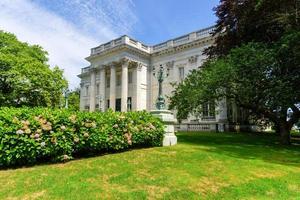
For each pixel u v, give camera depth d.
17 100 26.73
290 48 14.91
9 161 7.45
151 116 12.70
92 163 8.36
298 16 15.88
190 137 19.66
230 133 25.00
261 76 15.97
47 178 6.68
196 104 17.64
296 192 6.88
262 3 16.34
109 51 40.16
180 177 7.38
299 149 14.48
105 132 9.79
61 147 8.30
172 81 37.19
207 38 33.34
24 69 25.11
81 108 52.53
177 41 38.00
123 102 37.91
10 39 28.38
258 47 17.05
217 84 16.53
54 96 28.53
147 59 41.03
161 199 5.94
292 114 17.91
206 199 6.15
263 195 6.57
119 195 5.92
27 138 7.71
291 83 15.32
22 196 5.64
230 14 20.42
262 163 9.66
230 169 8.49
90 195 5.81
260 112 18.59
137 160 8.98
